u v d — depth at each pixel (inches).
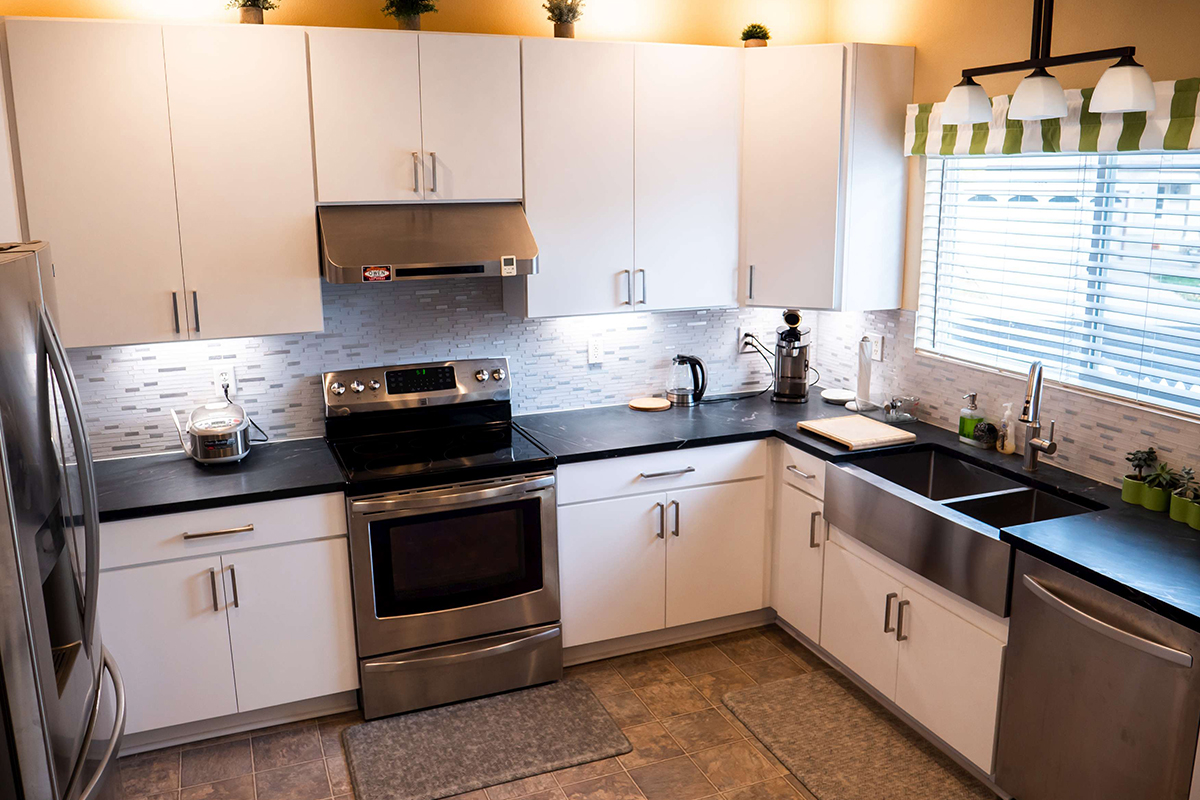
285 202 126.1
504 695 134.8
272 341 139.0
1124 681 89.1
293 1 133.0
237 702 122.7
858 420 145.9
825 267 145.7
